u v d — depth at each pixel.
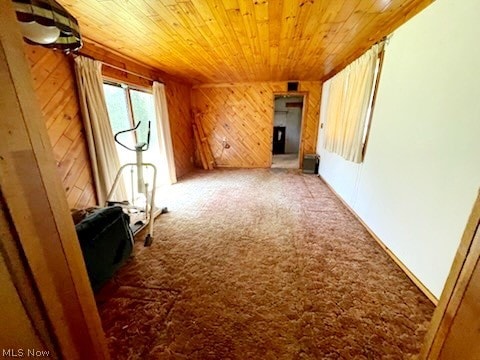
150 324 1.38
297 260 2.00
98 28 2.15
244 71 4.18
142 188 2.64
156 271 1.87
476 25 1.26
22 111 0.43
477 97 1.25
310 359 1.17
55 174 0.51
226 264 1.96
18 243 0.42
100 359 0.72
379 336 1.29
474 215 0.56
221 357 1.18
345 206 3.27
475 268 0.54
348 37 2.46
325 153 4.65
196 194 3.84
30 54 1.96
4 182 0.39
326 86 4.75
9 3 0.40
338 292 1.62
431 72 1.62
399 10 1.87
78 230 1.44
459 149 1.37
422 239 1.66
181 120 5.21
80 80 2.37
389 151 2.17
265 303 1.53
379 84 2.40
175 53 2.99
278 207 3.24
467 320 0.55
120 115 3.38
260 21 2.04
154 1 1.67
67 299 0.56
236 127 5.77
